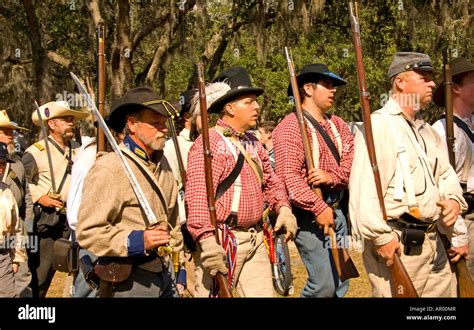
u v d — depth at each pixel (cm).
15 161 654
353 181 452
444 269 469
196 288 489
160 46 1836
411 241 445
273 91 2255
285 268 562
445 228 469
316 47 2167
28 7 1775
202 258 460
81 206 400
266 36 1817
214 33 1980
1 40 1895
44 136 701
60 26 1966
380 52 1983
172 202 437
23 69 1933
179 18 1822
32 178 701
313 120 573
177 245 446
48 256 695
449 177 477
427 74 463
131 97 412
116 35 1767
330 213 544
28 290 623
